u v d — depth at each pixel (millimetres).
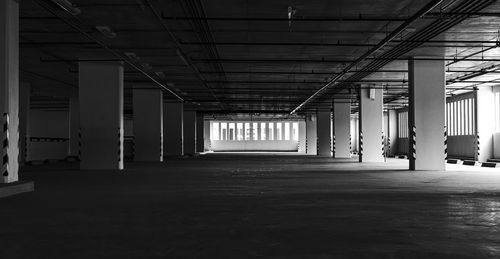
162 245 7887
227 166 34719
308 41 25203
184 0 17594
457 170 29547
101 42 25250
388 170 29562
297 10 19359
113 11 19578
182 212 11688
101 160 29859
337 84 41094
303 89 45312
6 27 16562
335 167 33406
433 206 12766
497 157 42500
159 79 38312
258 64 31781
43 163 41656
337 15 20125
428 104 29234
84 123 29766
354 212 11648
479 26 22109
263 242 8102
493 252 7367
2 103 16594
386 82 39656
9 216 11086
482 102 43219
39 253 7352
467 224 9914
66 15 20109
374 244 7938
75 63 31609
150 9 18859
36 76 37750
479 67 34156
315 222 10156
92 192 16500
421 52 27922
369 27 22141
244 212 11672
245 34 23547
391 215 11156
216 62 30734
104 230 9273
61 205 13062
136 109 41438
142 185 19234
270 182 20719
